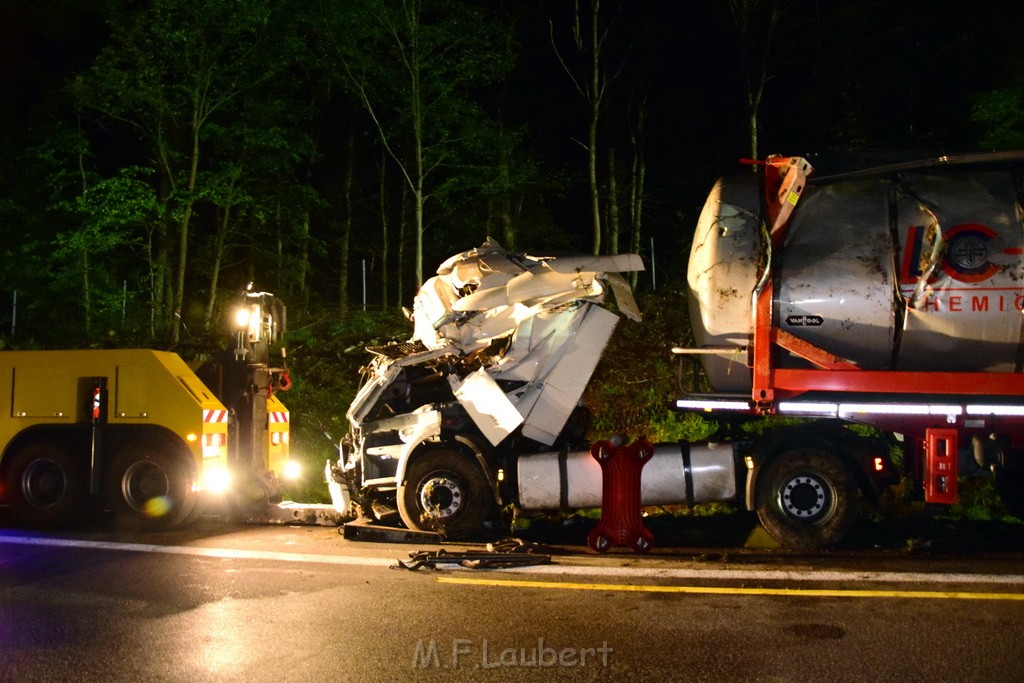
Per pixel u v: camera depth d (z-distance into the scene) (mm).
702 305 10289
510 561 8914
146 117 20297
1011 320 9508
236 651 6309
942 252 9633
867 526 10984
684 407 10477
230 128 20453
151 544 10008
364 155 30844
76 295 21234
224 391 11641
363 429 11008
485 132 20094
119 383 10977
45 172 21734
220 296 25297
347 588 7973
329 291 30062
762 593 7738
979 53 21297
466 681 5738
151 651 6320
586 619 7008
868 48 24000
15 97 22984
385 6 18734
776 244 10023
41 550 9672
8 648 6391
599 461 9711
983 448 9945
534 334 10711
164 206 19984
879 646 6301
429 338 11156
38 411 11133
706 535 10617
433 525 10336
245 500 11469
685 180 28203
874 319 9781
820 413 9906
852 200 10047
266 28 19891
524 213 27312
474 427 10664
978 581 8117
